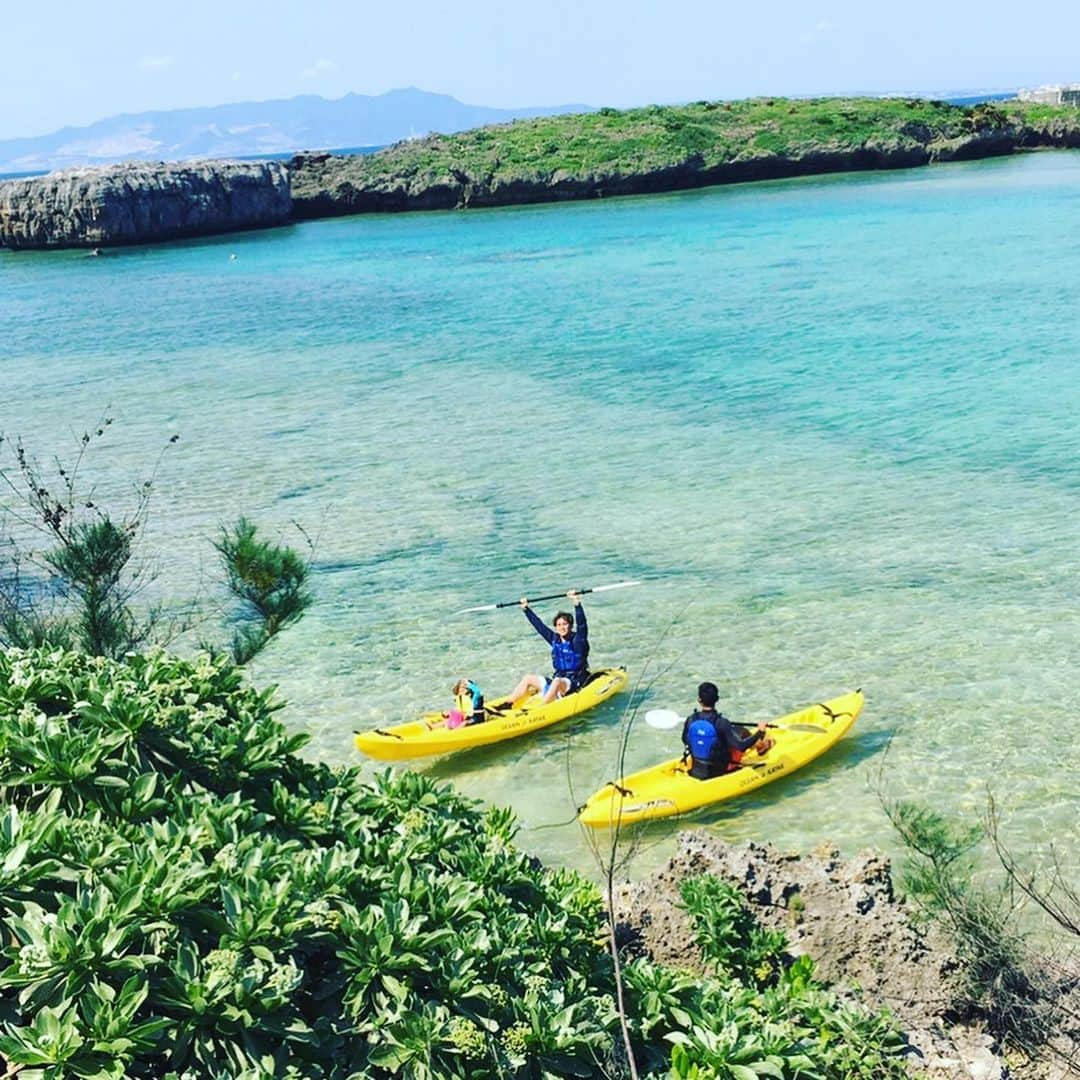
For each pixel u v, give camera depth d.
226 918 5.80
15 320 56.22
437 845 7.89
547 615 17.56
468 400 33.00
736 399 30.88
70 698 7.62
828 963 8.39
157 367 41.25
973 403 28.42
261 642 12.61
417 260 70.94
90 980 5.27
